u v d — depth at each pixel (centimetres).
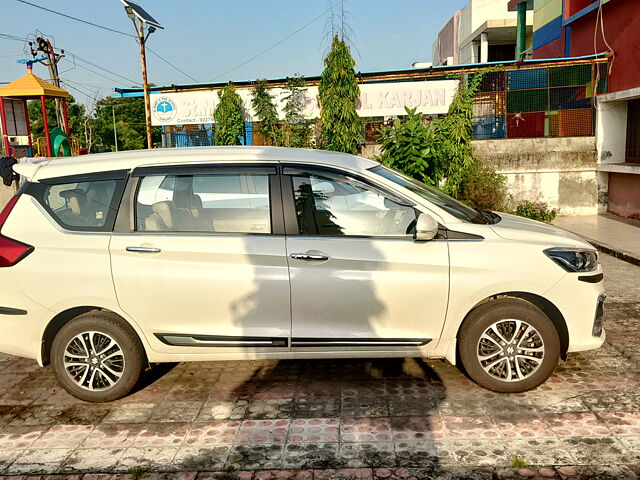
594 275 418
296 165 426
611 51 1273
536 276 405
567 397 411
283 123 1394
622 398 407
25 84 1580
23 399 445
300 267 408
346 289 407
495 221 452
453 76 1332
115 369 429
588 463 326
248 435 374
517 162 1336
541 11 1775
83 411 420
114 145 7275
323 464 337
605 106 1306
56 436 384
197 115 1417
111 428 392
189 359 427
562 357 439
